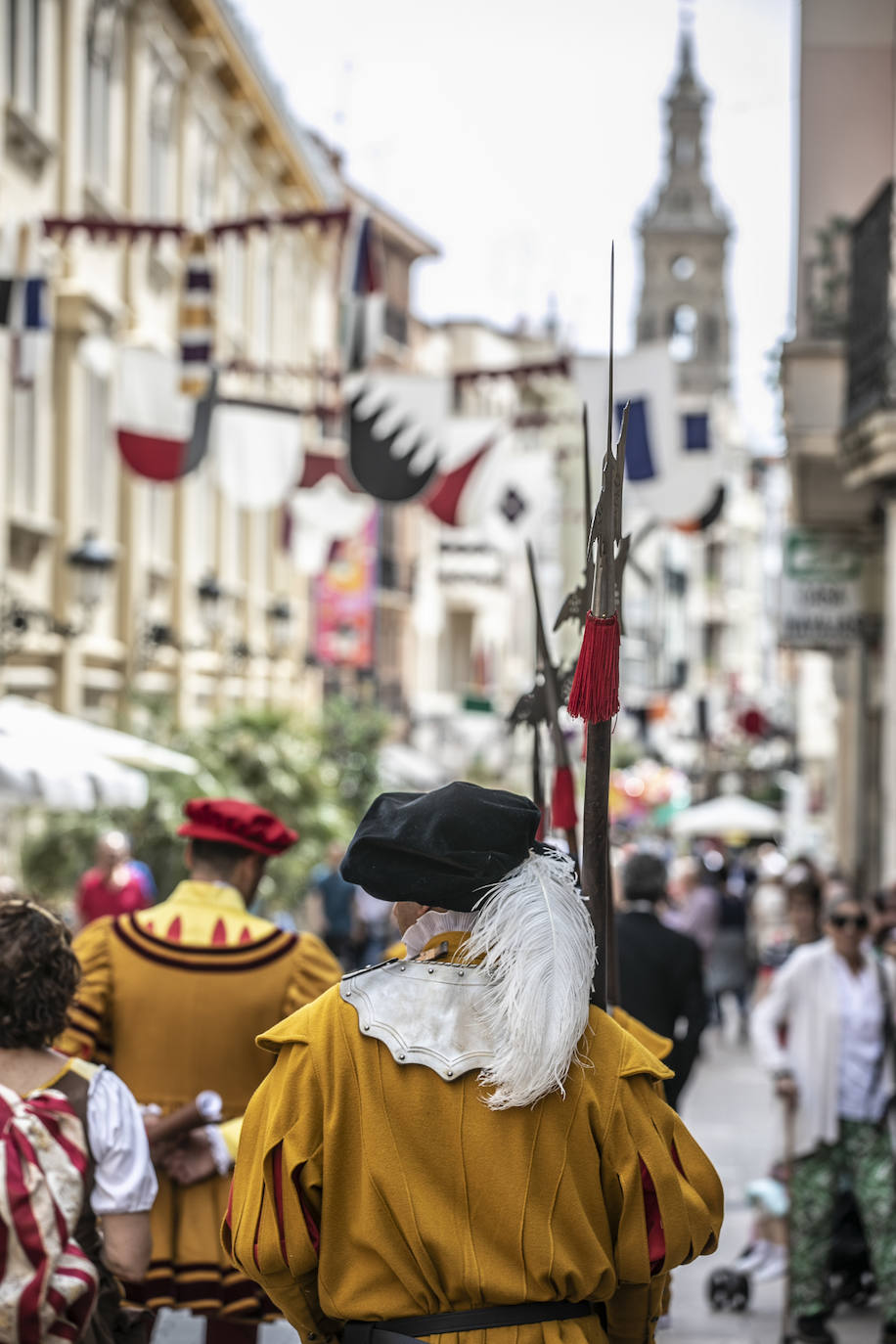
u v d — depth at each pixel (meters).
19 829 20.48
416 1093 3.46
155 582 27.56
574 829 4.60
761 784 59.56
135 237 16.56
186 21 28.89
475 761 60.00
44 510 21.38
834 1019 9.10
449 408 16.84
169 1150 5.82
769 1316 9.96
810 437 19.66
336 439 43.25
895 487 17.70
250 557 35.56
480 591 74.19
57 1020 4.41
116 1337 4.83
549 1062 3.39
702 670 106.06
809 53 20.09
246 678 34.91
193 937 6.11
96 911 15.87
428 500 19.80
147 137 27.00
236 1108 6.01
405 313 67.44
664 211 110.94
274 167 37.59
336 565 42.47
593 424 16.55
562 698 4.65
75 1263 4.23
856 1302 10.20
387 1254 3.42
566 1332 3.42
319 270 43.78
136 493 25.52
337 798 24.53
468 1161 3.43
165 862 20.00
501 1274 3.39
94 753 11.59
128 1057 6.02
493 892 3.54
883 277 16.86
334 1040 3.55
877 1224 9.00
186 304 16.61
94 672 23.53
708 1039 25.11
